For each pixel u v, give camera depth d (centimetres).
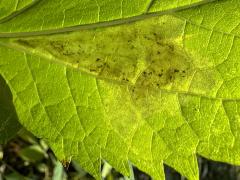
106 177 26
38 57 16
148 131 16
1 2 16
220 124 15
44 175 28
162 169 16
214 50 15
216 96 15
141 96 16
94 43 16
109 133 16
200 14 15
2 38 16
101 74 16
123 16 15
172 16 15
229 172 34
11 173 26
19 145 27
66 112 16
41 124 16
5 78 16
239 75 15
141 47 15
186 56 15
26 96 16
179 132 16
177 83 15
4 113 16
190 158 16
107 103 16
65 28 16
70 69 16
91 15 15
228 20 15
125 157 16
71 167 27
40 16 16
